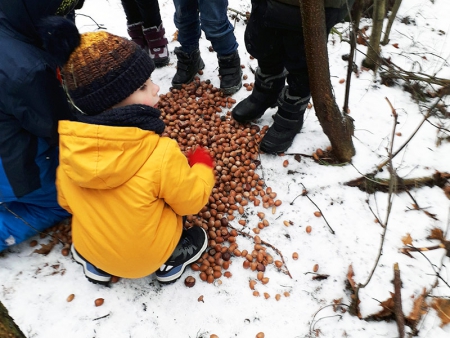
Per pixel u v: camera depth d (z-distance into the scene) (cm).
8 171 163
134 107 128
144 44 281
